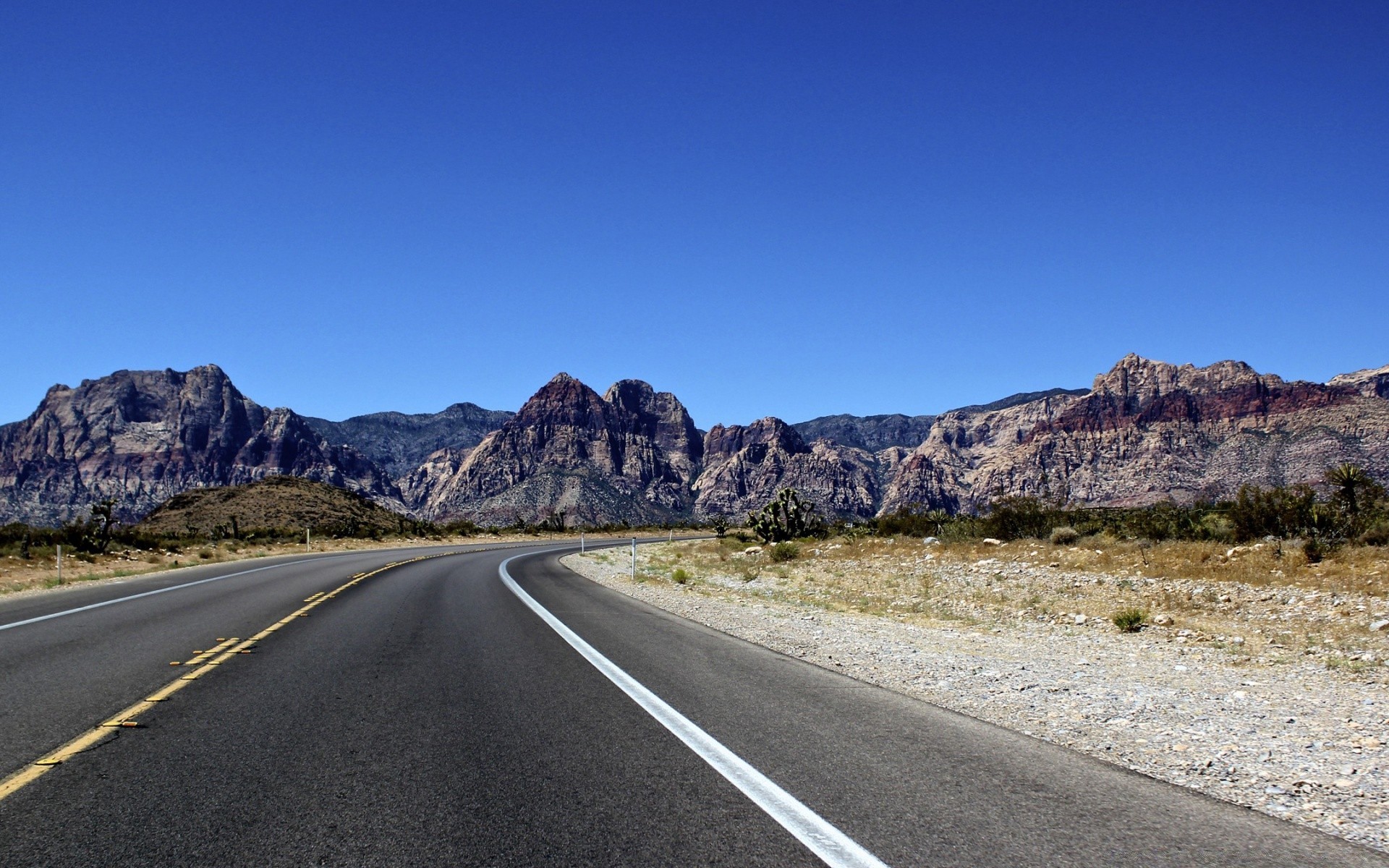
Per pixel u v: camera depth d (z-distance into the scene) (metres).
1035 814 4.80
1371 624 12.94
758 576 26.27
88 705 7.52
